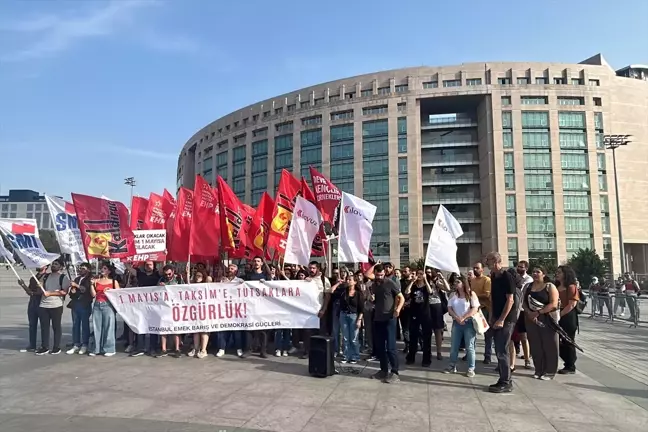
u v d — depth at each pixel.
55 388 6.92
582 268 52.97
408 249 64.38
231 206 11.32
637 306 17.11
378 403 6.32
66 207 11.31
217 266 12.58
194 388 6.98
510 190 63.00
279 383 7.36
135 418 5.52
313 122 72.62
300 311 9.56
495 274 7.42
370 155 68.00
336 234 11.82
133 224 14.20
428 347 9.15
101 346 9.94
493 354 10.70
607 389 7.33
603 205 63.12
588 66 65.44
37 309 10.02
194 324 9.62
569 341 8.04
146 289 9.82
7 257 10.12
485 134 65.44
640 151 66.06
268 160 75.94
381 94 68.44
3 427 5.15
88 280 10.07
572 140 63.84
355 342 9.36
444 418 5.71
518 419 5.71
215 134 86.06
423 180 68.69
